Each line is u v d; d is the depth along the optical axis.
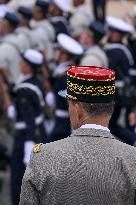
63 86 13.38
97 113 5.35
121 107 15.12
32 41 17.55
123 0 33.25
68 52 13.71
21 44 16.45
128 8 32.16
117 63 14.82
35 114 12.15
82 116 5.39
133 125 16.11
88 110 5.35
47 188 5.21
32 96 11.99
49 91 14.61
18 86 12.10
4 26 16.89
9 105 14.16
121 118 16.33
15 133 12.24
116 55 14.83
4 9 18.97
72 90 5.38
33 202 5.25
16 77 15.38
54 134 13.79
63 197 5.16
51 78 14.59
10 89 14.29
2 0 19.98
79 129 5.38
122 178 5.15
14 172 12.38
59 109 13.73
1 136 14.94
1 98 14.21
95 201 5.13
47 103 14.55
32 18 19.81
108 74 5.34
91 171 5.16
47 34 19.03
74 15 22.27
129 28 15.63
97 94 5.31
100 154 5.22
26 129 11.96
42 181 5.21
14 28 17.02
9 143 14.87
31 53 12.34
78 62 13.91
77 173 5.16
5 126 14.84
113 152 5.23
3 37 16.81
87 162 5.18
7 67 14.98
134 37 18.17
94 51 14.11
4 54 15.51
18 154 12.23
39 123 12.63
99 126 5.37
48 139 13.66
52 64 17.70
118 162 5.19
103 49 15.01
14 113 13.41
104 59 14.08
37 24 19.50
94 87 5.30
